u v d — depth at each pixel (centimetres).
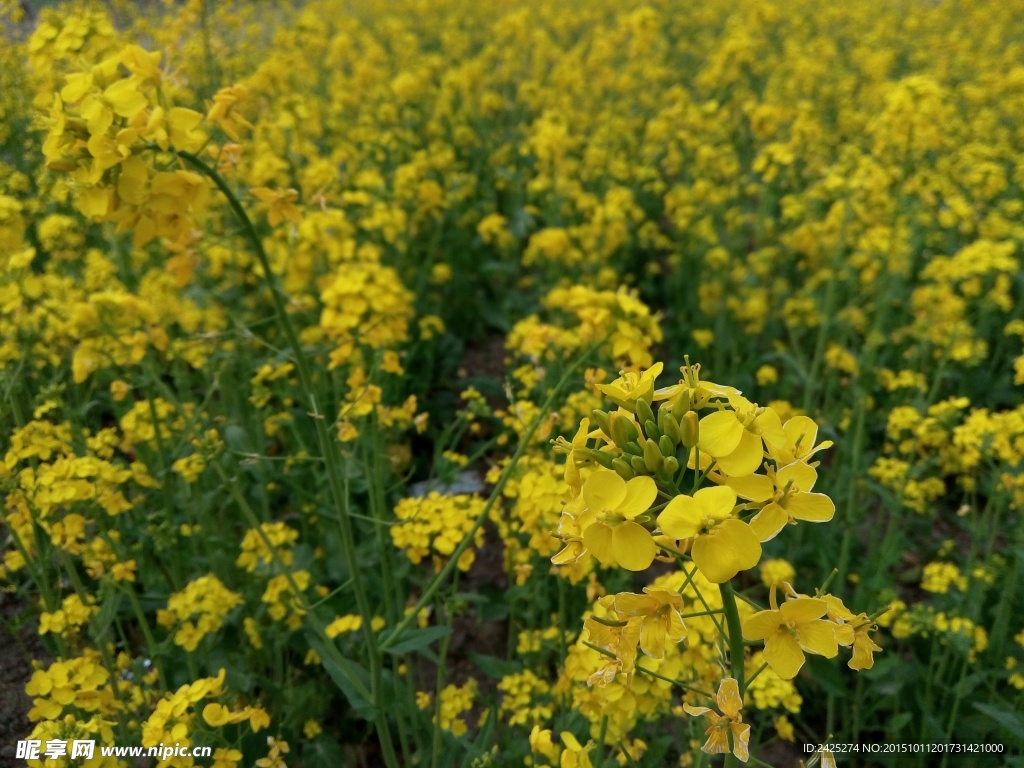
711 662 239
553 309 545
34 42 267
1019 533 330
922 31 1391
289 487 433
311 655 327
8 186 443
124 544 339
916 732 350
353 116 862
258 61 876
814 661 341
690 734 253
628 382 172
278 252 482
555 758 249
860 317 504
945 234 600
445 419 516
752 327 565
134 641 358
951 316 463
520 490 287
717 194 653
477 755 263
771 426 154
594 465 163
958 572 375
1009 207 559
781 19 1462
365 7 1473
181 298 458
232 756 233
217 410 442
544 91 910
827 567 394
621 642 156
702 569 140
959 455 374
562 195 660
